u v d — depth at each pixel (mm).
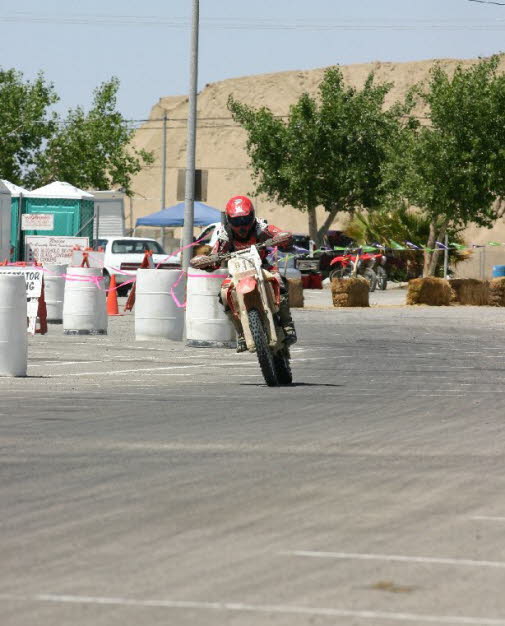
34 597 10461
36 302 50219
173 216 116500
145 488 15734
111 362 37781
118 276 89875
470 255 130250
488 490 16078
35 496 15094
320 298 103188
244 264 29953
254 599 10461
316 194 150875
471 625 9797
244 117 154875
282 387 30375
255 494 15453
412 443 20438
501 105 120000
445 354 42781
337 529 13453
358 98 150625
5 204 67562
